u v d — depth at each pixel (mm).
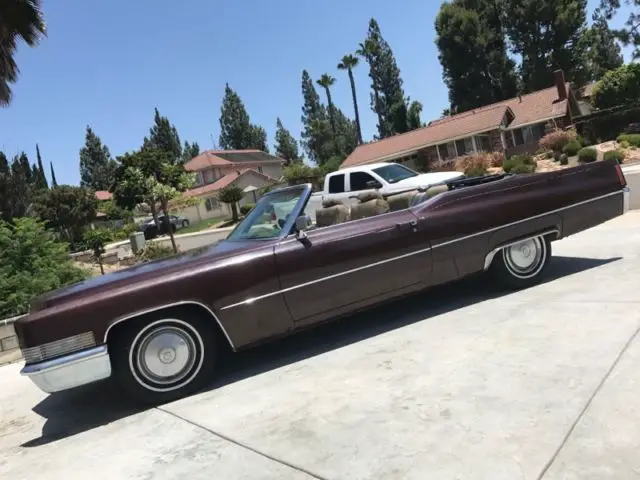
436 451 2811
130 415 4160
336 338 5086
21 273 9742
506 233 5422
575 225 5719
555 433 2789
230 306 4371
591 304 4664
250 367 4734
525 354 3836
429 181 12734
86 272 11289
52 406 4828
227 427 3557
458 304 5449
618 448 2580
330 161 58875
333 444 3076
